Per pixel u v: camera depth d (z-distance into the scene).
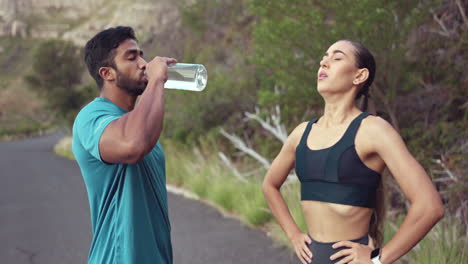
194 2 16.14
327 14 5.64
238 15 14.28
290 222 1.99
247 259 4.35
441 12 5.82
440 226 3.87
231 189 6.82
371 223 1.77
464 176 4.34
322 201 1.71
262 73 6.41
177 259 4.54
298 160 1.81
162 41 17.48
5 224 6.69
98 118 1.76
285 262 4.22
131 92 1.91
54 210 7.61
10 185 11.33
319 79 1.81
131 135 1.61
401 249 1.57
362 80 1.77
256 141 8.76
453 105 5.40
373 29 4.97
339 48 1.78
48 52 34.31
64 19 139.25
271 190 2.07
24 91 81.50
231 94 10.16
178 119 11.46
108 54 1.86
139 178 1.84
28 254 5.03
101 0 143.12
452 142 5.11
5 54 122.62
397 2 5.02
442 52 5.54
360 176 1.66
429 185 1.56
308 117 6.36
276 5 5.41
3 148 33.25
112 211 1.83
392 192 4.95
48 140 45.22
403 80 5.68
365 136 1.65
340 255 1.64
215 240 5.06
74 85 35.09
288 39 5.31
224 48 13.21
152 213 1.89
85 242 5.45
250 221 5.63
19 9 136.50
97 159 1.82
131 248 1.77
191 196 7.86
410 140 5.56
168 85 2.04
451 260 3.46
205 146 10.00
